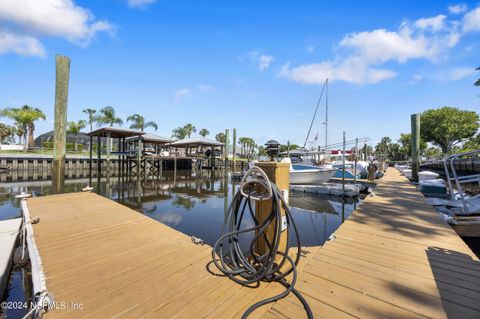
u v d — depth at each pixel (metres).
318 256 2.46
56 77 7.22
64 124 7.37
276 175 2.17
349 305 1.64
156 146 28.22
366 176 15.29
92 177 18.25
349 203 9.12
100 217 3.94
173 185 13.62
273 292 1.82
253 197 2.05
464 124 30.61
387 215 4.23
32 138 30.38
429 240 2.96
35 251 2.55
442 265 2.25
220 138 57.56
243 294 1.79
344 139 10.91
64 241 2.89
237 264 2.13
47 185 13.14
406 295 1.75
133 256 2.47
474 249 4.22
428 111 34.44
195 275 2.08
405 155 47.19
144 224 3.60
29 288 2.65
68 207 4.58
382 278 2.00
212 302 1.69
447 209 5.05
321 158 15.74
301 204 8.90
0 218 6.23
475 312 1.55
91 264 2.28
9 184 13.43
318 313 1.55
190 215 6.49
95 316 1.53
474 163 12.45
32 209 4.42
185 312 1.58
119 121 31.08
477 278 2.00
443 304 1.64
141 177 18.75
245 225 5.37
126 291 1.82
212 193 10.63
